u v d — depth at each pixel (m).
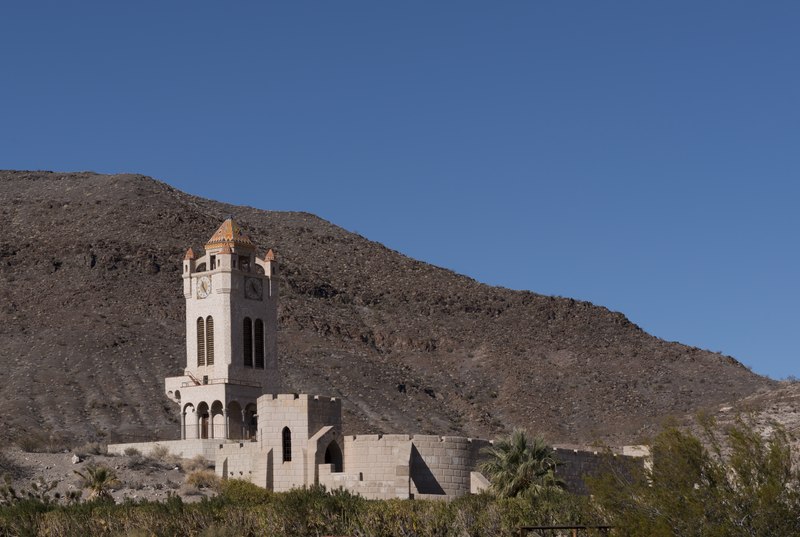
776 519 63.53
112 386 191.38
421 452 106.44
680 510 65.31
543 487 94.50
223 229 136.38
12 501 99.38
